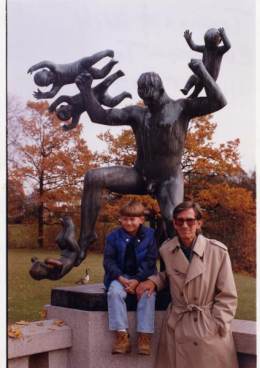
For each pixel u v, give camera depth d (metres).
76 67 3.75
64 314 3.54
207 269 3.06
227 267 3.06
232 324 3.51
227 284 3.04
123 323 3.22
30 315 5.75
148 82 3.43
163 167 3.55
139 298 3.23
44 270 3.67
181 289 3.11
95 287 3.66
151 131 3.52
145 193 3.71
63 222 3.75
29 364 3.49
